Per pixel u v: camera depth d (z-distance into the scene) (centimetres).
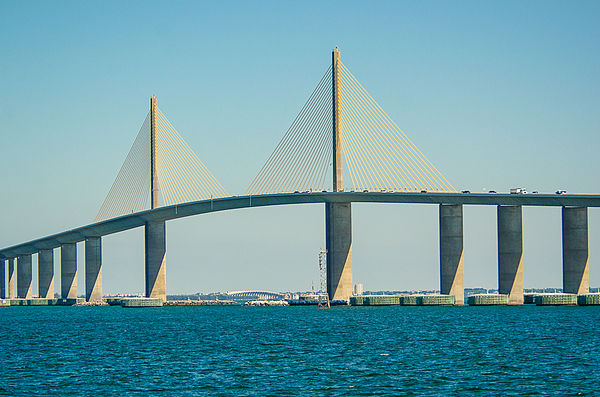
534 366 15925
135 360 17362
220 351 18850
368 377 14800
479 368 15750
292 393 13412
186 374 15275
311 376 14938
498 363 16388
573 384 13988
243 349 19212
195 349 19375
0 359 17912
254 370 15662
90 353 18838
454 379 14550
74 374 15438
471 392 13425
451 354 17925
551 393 13288
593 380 14300
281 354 18112
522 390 13538
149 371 15688
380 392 13462
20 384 14412
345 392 13475
